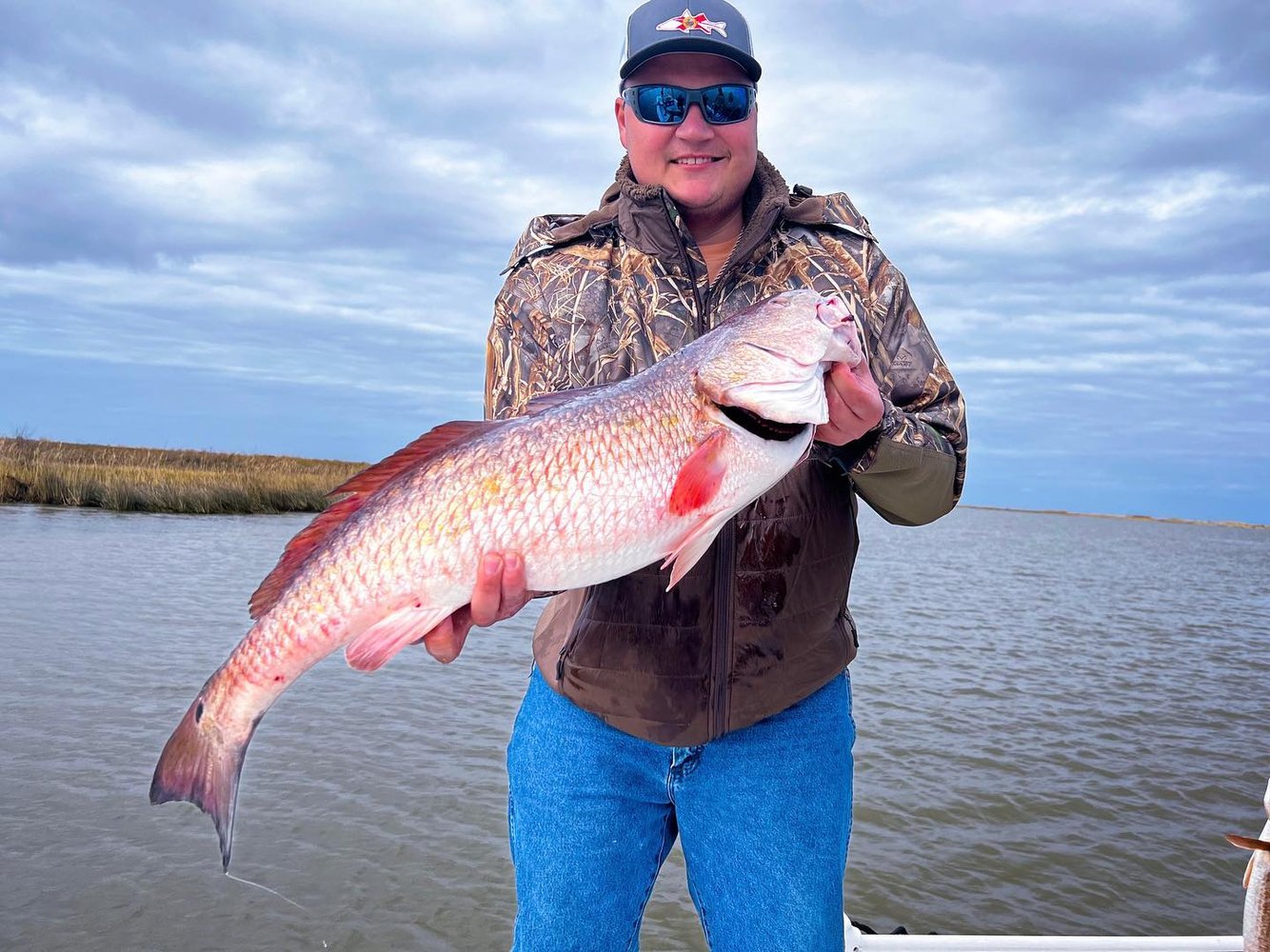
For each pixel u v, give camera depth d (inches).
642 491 82.2
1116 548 2276.1
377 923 205.0
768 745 95.2
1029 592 986.1
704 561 93.6
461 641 85.8
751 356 82.7
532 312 106.1
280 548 831.1
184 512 1122.0
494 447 81.5
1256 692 510.3
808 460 96.7
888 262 105.0
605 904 96.7
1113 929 229.1
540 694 101.9
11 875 215.2
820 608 97.0
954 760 347.6
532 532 80.4
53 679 370.9
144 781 274.5
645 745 96.7
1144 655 613.6
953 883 247.0
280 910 207.8
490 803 275.0
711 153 100.4
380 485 83.0
